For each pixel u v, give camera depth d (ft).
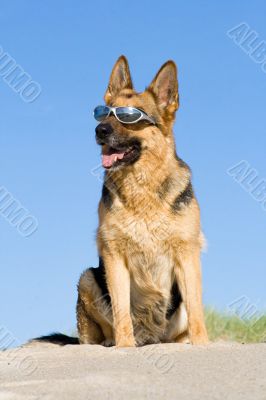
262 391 16.79
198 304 27.78
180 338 30.78
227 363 20.21
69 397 16.78
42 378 19.54
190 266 28.14
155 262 28.45
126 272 28.84
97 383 18.04
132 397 16.57
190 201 28.48
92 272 31.14
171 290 29.50
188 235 28.02
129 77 31.42
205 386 17.48
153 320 30.48
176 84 29.66
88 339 31.89
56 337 34.37
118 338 27.81
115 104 29.76
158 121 29.22
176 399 16.28
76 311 32.24
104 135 28.40
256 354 21.42
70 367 21.18
